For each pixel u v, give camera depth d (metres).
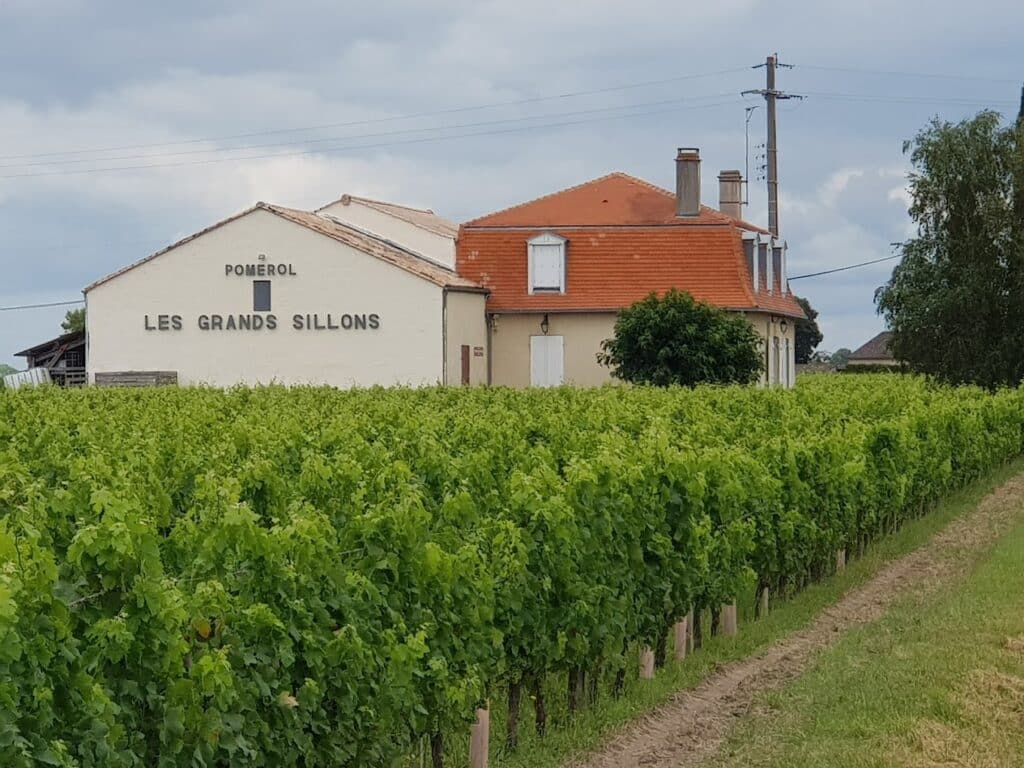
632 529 11.97
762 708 11.09
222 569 7.93
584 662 11.04
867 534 20.06
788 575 16.39
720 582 13.79
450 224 62.75
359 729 8.27
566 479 12.39
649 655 12.38
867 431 20.19
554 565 10.56
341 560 9.05
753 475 15.32
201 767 6.95
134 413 20.92
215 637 7.41
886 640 13.14
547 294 47.69
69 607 6.61
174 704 6.82
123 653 6.61
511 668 10.29
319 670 7.92
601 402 24.50
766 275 50.72
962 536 21.72
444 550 9.90
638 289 47.44
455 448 15.86
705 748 10.18
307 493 11.23
